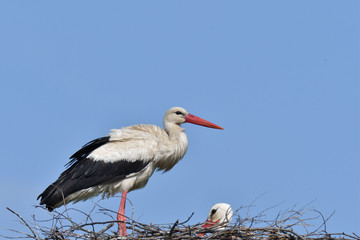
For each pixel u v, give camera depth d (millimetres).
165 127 14336
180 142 14117
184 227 10742
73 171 13195
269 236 10531
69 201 13164
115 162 13305
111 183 13352
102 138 13781
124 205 13211
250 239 10508
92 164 13234
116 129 13953
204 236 10430
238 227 10273
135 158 13414
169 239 10258
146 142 13609
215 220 13094
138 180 13695
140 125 14250
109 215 10500
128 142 13586
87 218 10398
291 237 10328
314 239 10414
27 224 10219
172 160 14156
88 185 13141
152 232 10617
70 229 10398
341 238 10445
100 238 10711
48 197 12828
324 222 10523
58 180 13172
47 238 10414
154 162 13836
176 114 14320
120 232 11781
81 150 13648
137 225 10727
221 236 10461
